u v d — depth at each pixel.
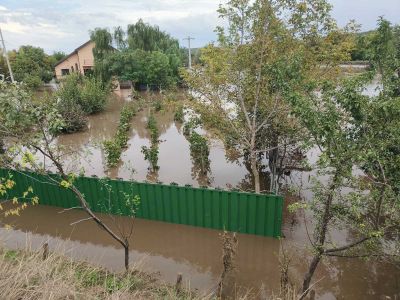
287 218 12.49
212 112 12.86
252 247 10.90
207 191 11.32
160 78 46.66
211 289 8.96
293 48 11.39
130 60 45.72
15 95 6.41
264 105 12.32
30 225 12.58
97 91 33.88
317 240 7.14
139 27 54.97
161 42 56.28
